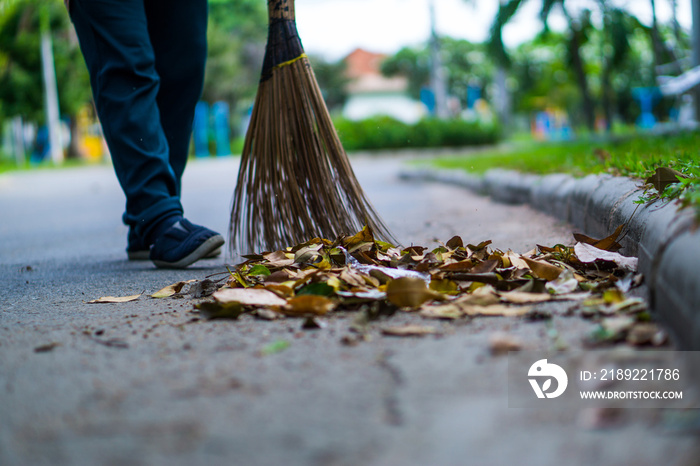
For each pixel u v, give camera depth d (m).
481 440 0.89
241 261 2.71
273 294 1.64
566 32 15.12
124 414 1.01
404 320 1.46
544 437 0.89
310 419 0.97
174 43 2.85
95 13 2.57
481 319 1.44
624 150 4.84
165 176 2.65
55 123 23.36
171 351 1.32
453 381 1.08
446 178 7.38
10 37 22.03
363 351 1.25
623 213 2.04
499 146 20.50
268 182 2.41
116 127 2.59
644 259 1.64
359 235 2.06
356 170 11.73
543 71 36.16
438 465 0.83
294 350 1.28
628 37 13.80
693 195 1.45
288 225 2.37
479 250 1.99
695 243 1.22
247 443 0.90
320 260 2.02
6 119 24.64
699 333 1.05
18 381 1.18
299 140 2.38
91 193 8.98
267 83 2.44
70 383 1.16
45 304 1.94
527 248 2.49
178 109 2.92
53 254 3.31
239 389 1.09
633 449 0.85
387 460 0.85
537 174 4.22
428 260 1.87
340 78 48.09
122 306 1.84
